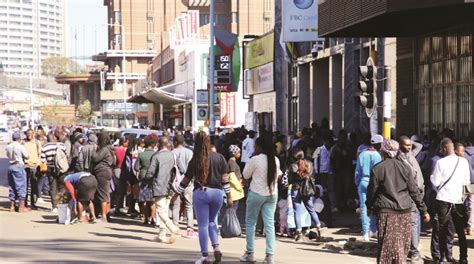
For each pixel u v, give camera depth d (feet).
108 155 100.73
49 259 66.39
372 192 56.49
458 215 65.82
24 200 114.93
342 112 163.94
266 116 221.87
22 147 114.62
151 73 472.44
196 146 64.08
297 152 84.38
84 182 97.76
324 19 107.45
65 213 98.94
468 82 102.32
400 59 123.75
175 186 83.05
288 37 124.36
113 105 587.27
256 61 222.28
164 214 81.92
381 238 56.39
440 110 110.93
